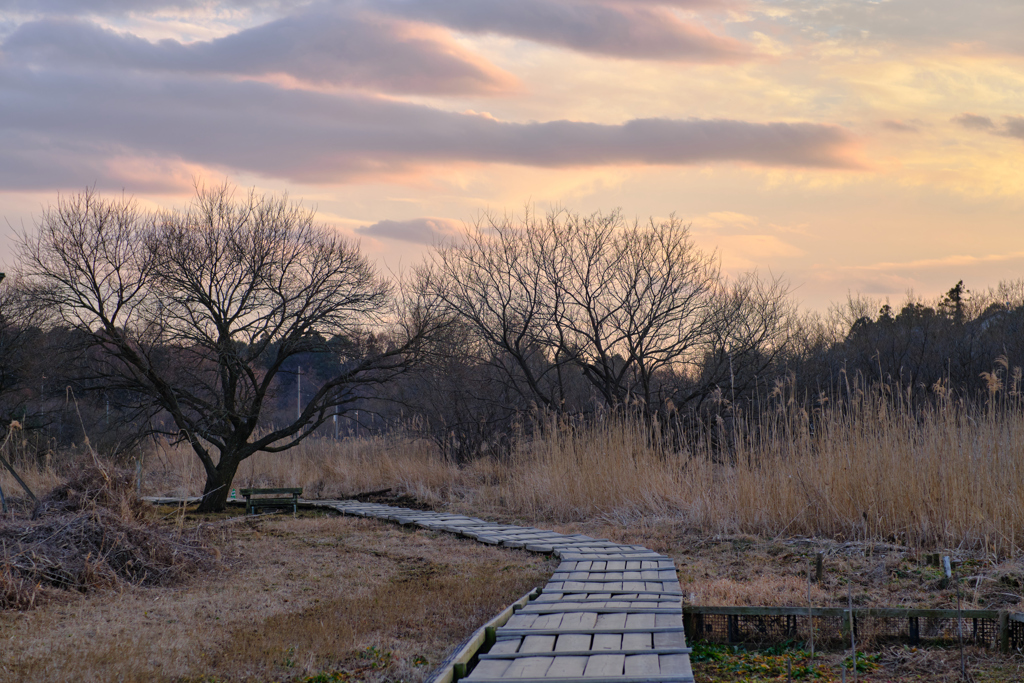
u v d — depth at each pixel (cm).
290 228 1975
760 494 1312
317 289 1961
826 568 1014
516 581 1044
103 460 1354
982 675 643
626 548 1228
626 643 659
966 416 1278
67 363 1886
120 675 688
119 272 1781
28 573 979
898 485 1161
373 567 1194
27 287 1938
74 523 1101
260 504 1894
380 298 2044
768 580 975
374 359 2047
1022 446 1125
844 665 628
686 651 633
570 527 1503
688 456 1677
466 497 1972
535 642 671
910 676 650
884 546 1080
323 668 719
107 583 1028
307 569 1183
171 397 1856
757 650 744
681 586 956
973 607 814
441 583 1049
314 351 2055
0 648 757
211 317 1911
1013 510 1017
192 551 1184
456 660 623
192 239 1884
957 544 1058
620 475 1634
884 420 1304
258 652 754
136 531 1141
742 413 2098
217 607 949
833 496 1220
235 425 1981
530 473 1855
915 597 866
